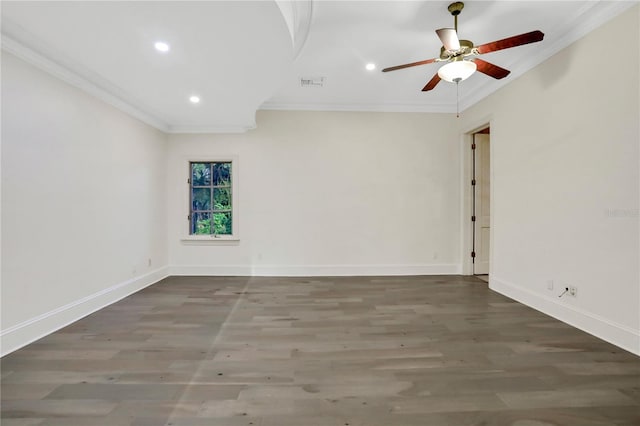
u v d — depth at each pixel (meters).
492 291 3.88
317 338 2.52
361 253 4.77
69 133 2.88
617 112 2.32
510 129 3.53
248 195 4.75
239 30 2.18
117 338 2.52
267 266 4.76
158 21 2.06
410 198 4.77
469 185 4.74
